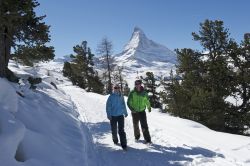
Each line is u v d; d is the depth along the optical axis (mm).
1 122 7031
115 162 9750
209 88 26938
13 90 8938
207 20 27938
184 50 28500
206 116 25172
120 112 11344
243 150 11156
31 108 11258
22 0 14750
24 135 7945
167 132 13906
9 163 6387
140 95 12156
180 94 27453
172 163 9672
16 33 17578
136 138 12469
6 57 17875
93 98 29641
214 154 10648
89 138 12625
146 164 9594
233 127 25750
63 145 9641
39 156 7820
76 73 57688
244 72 26500
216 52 27625
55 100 19141
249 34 26766
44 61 20328
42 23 18359
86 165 8750
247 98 26188
